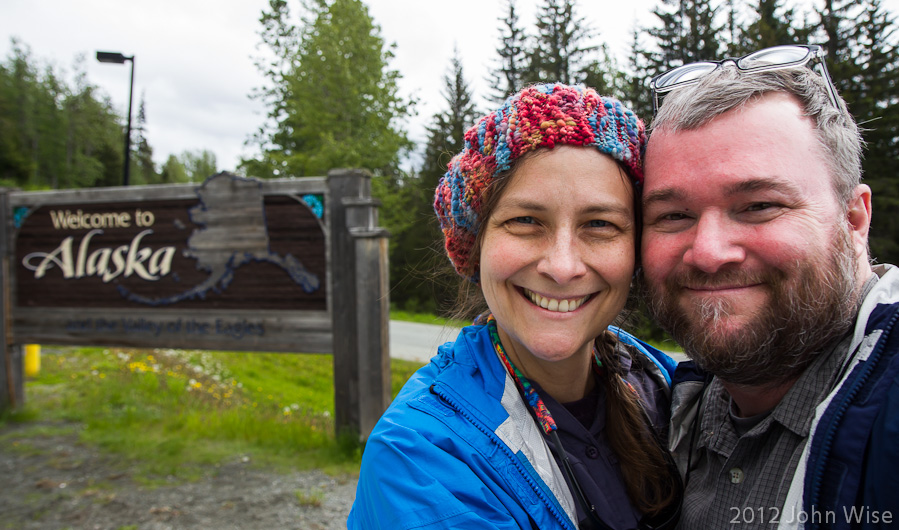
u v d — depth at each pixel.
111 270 2.40
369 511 0.42
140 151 31.33
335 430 2.07
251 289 2.20
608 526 0.45
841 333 0.40
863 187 0.43
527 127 0.42
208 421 2.29
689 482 0.52
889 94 5.77
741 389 0.46
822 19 6.45
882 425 0.31
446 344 0.55
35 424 2.36
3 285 2.50
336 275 2.08
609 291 0.45
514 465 0.43
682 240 0.42
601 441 0.51
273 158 7.91
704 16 7.68
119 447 2.04
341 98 7.72
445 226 0.55
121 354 3.80
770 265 0.39
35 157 24.47
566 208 0.42
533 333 0.44
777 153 0.38
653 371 0.62
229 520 1.53
